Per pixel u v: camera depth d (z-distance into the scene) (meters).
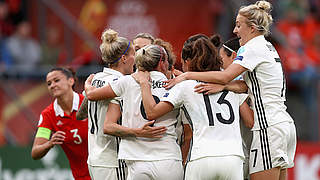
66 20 41.56
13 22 42.03
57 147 33.03
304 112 38.66
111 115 19.12
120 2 42.19
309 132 38.03
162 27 42.25
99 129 20.00
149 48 18.92
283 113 19.06
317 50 46.31
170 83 18.69
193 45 18.69
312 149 34.66
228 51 20.30
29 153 33.25
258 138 19.08
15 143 36.75
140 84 18.70
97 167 19.98
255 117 19.11
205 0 42.22
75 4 42.00
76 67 37.81
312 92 38.62
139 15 42.16
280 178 19.83
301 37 46.69
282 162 18.80
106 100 19.69
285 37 45.47
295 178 34.22
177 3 42.25
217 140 18.08
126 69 19.98
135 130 18.48
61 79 23.20
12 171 33.22
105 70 20.03
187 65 18.95
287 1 47.47
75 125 23.22
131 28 42.25
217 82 18.48
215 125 18.19
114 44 19.70
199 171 18.03
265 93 18.97
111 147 19.95
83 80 37.62
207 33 42.31
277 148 18.78
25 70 37.91
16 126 37.16
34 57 40.88
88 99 19.50
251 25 19.14
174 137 18.95
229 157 17.94
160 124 18.77
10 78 37.50
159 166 18.38
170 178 18.41
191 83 18.50
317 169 34.53
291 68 41.47
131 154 18.59
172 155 18.59
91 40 41.00
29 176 33.12
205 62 18.61
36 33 41.81
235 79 20.20
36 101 37.69
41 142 23.48
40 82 37.97
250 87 19.20
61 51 41.22
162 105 18.30
